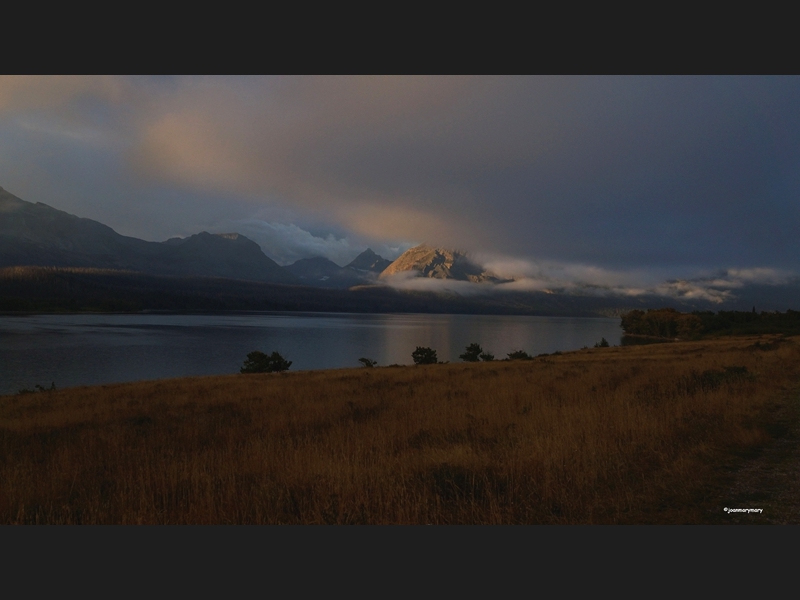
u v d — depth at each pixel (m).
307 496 5.85
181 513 5.54
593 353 47.81
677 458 6.82
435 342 134.50
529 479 5.98
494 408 11.53
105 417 13.79
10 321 159.25
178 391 20.70
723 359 23.14
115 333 126.56
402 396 15.77
